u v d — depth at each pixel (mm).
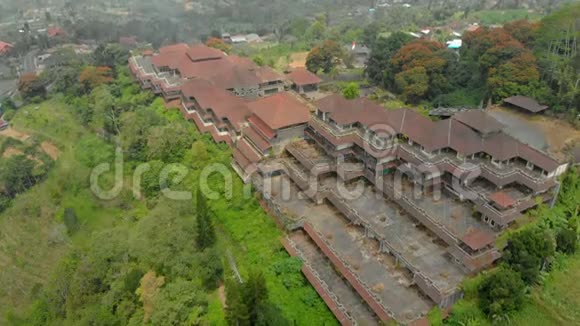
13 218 83938
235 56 121000
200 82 97062
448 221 58156
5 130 113125
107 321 51625
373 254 56656
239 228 64938
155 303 50406
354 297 52469
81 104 114625
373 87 111312
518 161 63062
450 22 186125
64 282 62188
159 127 86750
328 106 73250
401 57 101000
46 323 59688
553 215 57938
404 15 194625
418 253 54844
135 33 190500
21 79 126625
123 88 120312
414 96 96500
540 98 80062
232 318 43875
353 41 158250
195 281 53875
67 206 83062
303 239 61562
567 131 73438
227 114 84375
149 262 57125
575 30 90062
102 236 63000
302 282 55469
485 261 50625
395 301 49781
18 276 72000
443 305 48156
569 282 51375
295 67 130500
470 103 90938
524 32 97062
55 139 105250
